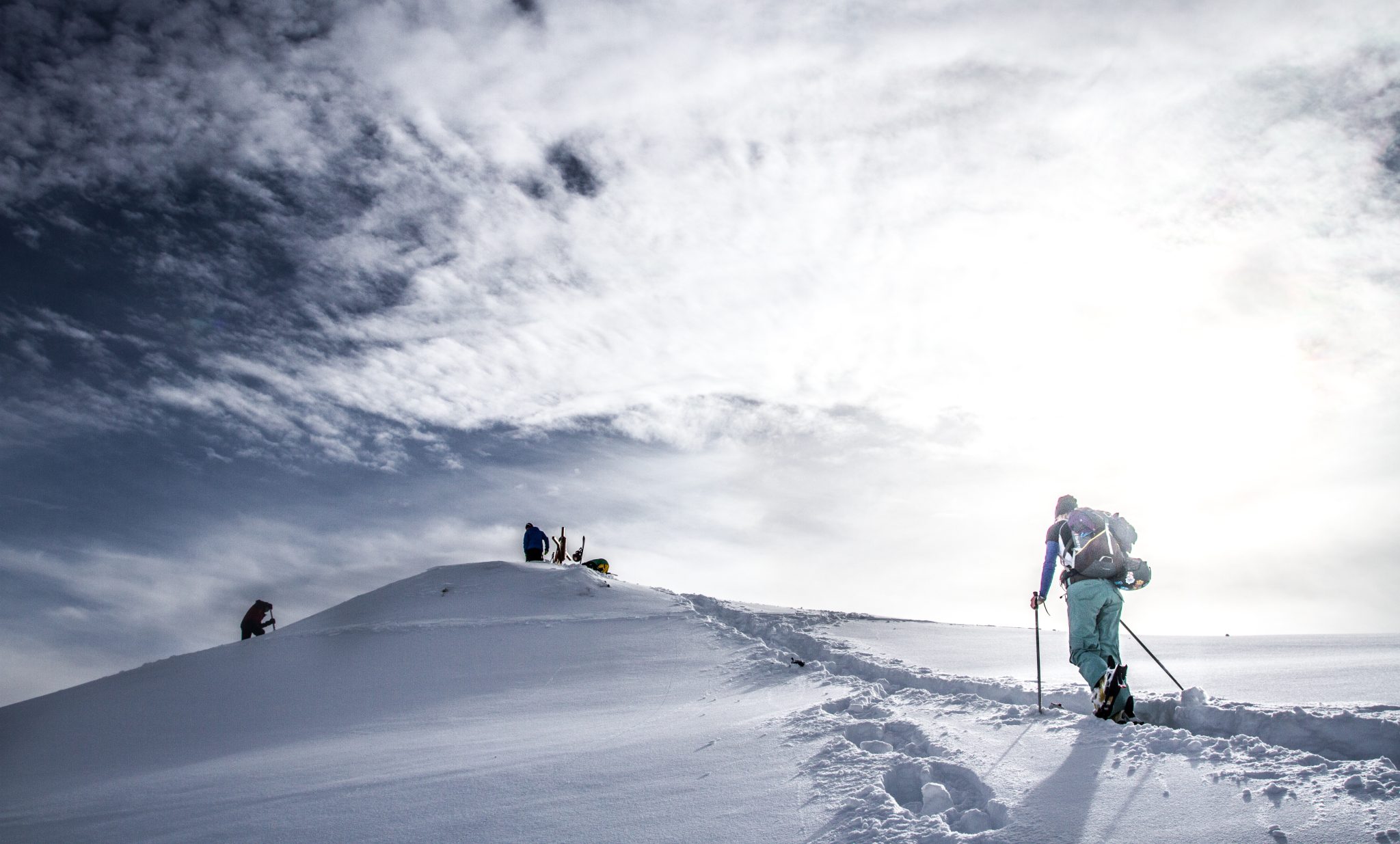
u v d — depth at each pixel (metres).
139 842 5.73
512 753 7.19
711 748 6.14
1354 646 10.24
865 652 11.60
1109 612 6.18
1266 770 4.12
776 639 14.26
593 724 8.91
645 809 4.86
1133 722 5.80
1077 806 4.02
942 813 4.24
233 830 5.63
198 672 15.80
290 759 8.94
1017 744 5.24
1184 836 3.56
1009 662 10.91
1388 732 4.82
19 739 12.78
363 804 5.80
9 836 6.55
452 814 5.27
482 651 15.17
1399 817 3.42
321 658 15.76
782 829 4.27
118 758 11.23
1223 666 8.79
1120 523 6.34
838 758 5.24
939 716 6.41
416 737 9.61
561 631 16.14
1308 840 3.37
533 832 4.71
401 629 17.17
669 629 15.73
